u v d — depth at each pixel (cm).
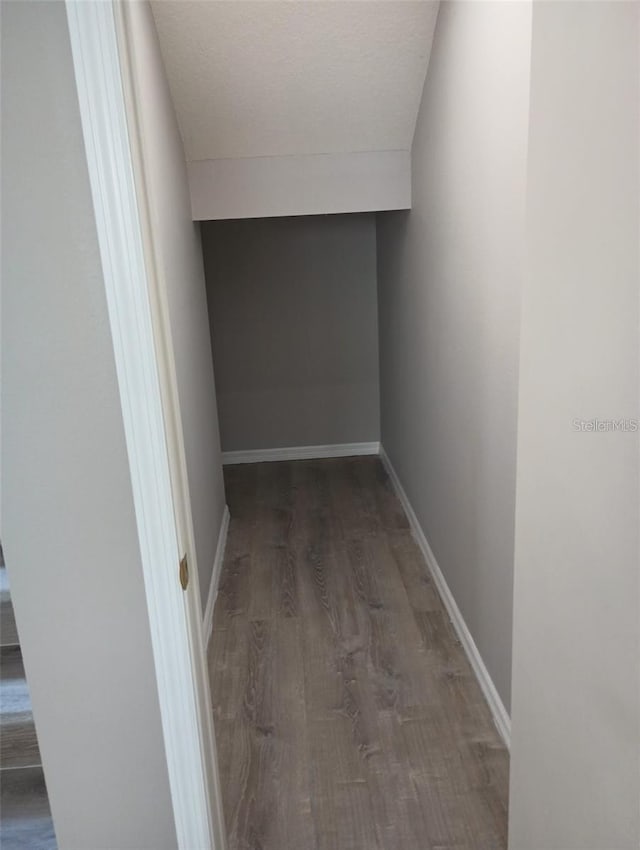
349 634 267
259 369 446
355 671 245
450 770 199
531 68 113
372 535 350
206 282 428
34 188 103
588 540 104
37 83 99
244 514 382
